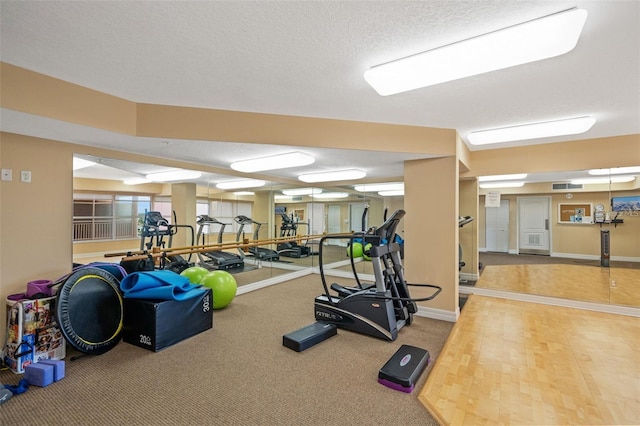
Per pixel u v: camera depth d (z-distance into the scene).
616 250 4.44
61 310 2.62
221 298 4.14
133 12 1.61
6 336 2.66
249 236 5.68
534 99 2.77
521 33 1.68
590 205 4.82
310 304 4.54
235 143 3.26
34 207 3.00
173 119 3.05
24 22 1.70
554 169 4.41
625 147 4.01
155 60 2.14
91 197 3.55
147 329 3.01
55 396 2.24
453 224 3.82
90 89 2.63
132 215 4.00
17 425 1.94
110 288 3.07
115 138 3.06
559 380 2.47
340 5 1.53
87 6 1.56
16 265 2.88
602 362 2.77
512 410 2.09
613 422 1.97
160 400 2.20
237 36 1.83
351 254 4.11
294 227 6.54
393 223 3.65
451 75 2.13
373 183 6.27
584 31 1.75
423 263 4.02
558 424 1.95
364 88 2.58
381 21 1.66
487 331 3.52
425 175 4.02
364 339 3.31
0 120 2.44
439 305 3.93
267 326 3.65
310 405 2.15
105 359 2.81
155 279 3.18
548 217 5.34
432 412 2.06
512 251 5.74
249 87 2.58
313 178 6.04
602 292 4.53
